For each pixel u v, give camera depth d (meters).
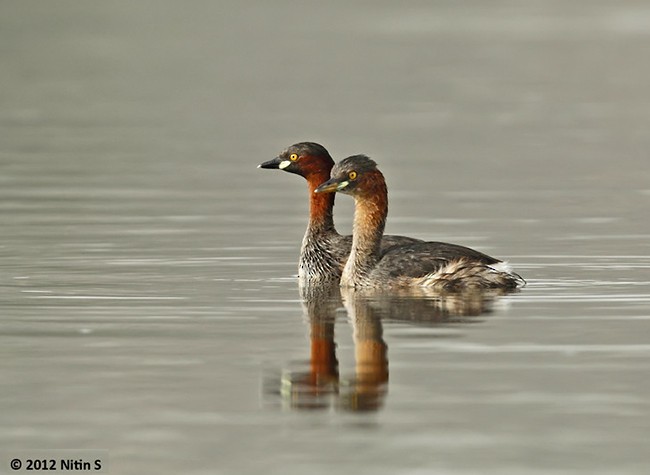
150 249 19.53
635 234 20.62
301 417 11.21
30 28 66.94
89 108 40.72
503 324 14.41
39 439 10.71
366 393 11.84
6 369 12.66
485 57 54.66
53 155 31.22
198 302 15.77
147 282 17.02
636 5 80.75
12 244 19.86
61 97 43.31
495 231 21.23
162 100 42.84
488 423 11.00
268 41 61.72
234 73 50.34
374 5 81.56
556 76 48.62
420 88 45.62
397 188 26.52
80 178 27.66
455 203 24.48
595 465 10.08
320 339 13.84
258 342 13.74
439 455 10.30
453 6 81.06
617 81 47.00
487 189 26.20
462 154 31.50
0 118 38.28
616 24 67.88
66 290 16.38
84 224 21.83
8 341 13.74
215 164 30.02
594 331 14.01
